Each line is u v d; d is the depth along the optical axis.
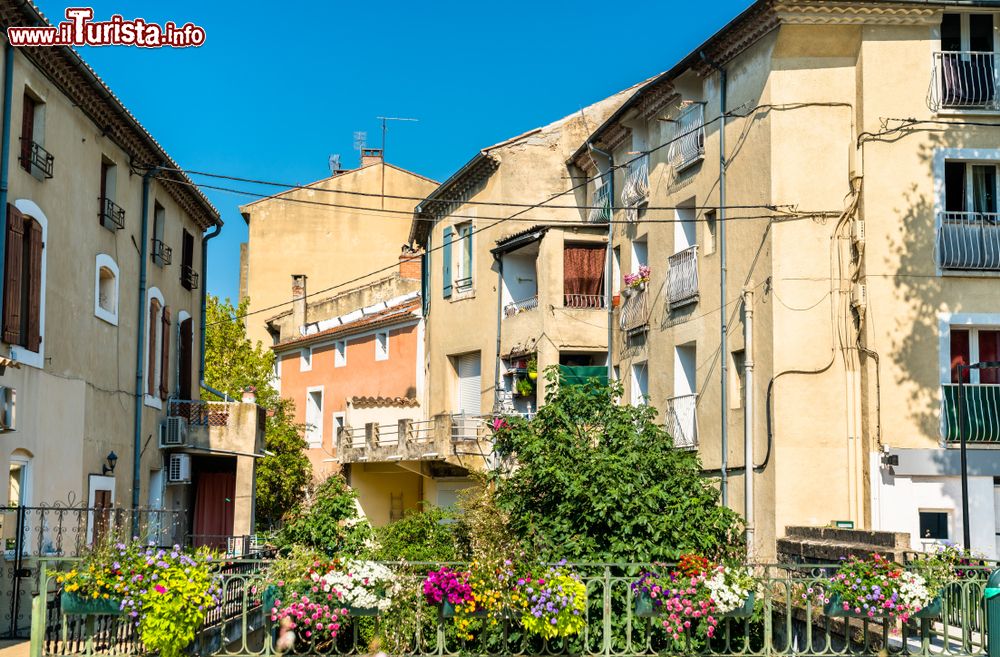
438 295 33.59
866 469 19.33
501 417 18.44
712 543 16.23
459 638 13.83
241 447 26.86
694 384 23.77
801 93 20.14
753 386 20.45
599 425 17.73
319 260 48.44
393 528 23.23
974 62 19.88
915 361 19.41
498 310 30.06
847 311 19.80
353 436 33.91
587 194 30.42
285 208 48.66
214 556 12.46
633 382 26.19
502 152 30.53
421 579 12.56
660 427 17.81
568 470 16.56
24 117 17.72
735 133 21.45
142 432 23.92
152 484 25.44
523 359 28.92
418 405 34.34
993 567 14.12
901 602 12.36
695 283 22.86
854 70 20.09
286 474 38.00
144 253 23.92
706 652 12.78
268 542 18.83
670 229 24.20
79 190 19.94
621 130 27.22
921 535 19.20
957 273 19.59
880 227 19.59
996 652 12.00
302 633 13.20
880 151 19.72
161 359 25.75
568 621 12.21
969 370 19.72
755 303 20.52
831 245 19.92
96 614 12.18
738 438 20.95
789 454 19.55
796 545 17.58
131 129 21.97
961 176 20.14
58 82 18.62
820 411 19.64
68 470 19.22
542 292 27.81
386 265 48.38
